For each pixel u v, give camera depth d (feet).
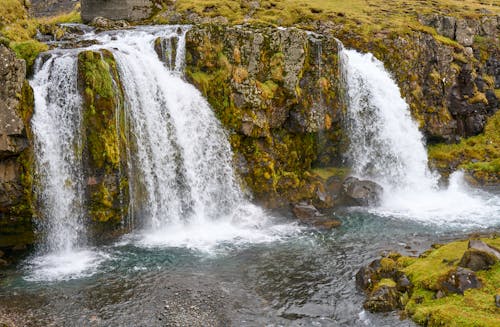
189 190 65.41
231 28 71.46
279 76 71.36
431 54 99.04
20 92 51.83
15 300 42.52
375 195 72.64
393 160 85.56
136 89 62.23
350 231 60.80
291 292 44.19
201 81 69.82
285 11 109.81
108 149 55.57
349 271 48.39
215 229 62.69
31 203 52.24
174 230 62.13
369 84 84.38
